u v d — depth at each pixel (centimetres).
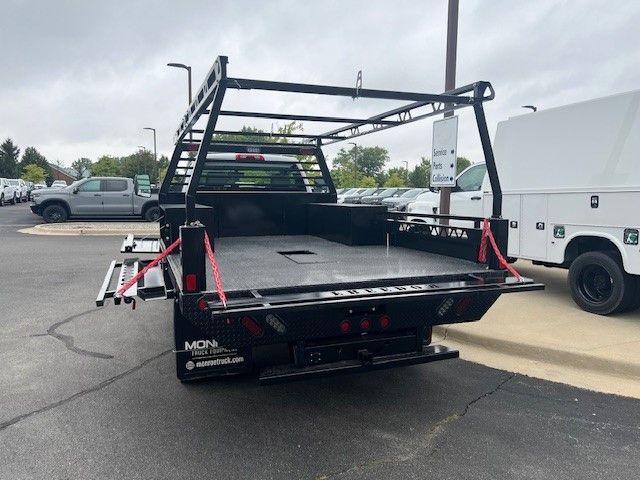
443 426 347
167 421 352
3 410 368
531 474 288
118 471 290
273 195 620
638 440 329
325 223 579
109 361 471
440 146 623
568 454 311
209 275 345
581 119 607
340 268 378
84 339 537
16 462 299
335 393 402
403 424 349
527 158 686
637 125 543
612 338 500
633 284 570
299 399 390
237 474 288
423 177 7075
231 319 305
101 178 1930
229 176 657
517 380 431
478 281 354
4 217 2406
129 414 362
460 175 906
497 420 356
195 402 383
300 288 312
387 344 349
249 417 359
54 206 1895
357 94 344
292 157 716
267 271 363
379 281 333
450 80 736
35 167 8881
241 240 575
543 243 664
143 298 354
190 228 288
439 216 445
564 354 464
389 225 528
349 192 3862
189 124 448
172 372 443
